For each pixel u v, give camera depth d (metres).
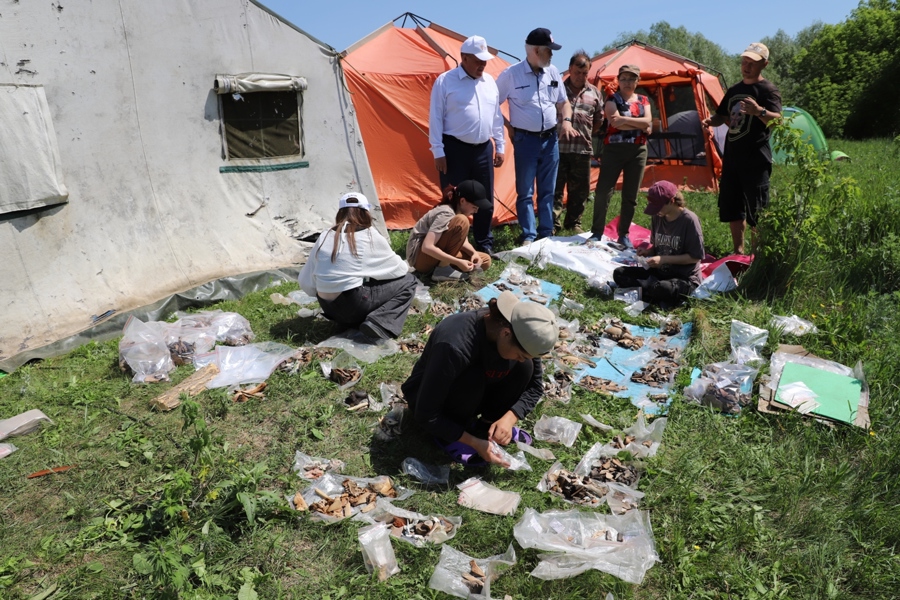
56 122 5.10
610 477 3.46
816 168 5.46
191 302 5.63
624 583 2.79
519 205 7.09
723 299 5.54
